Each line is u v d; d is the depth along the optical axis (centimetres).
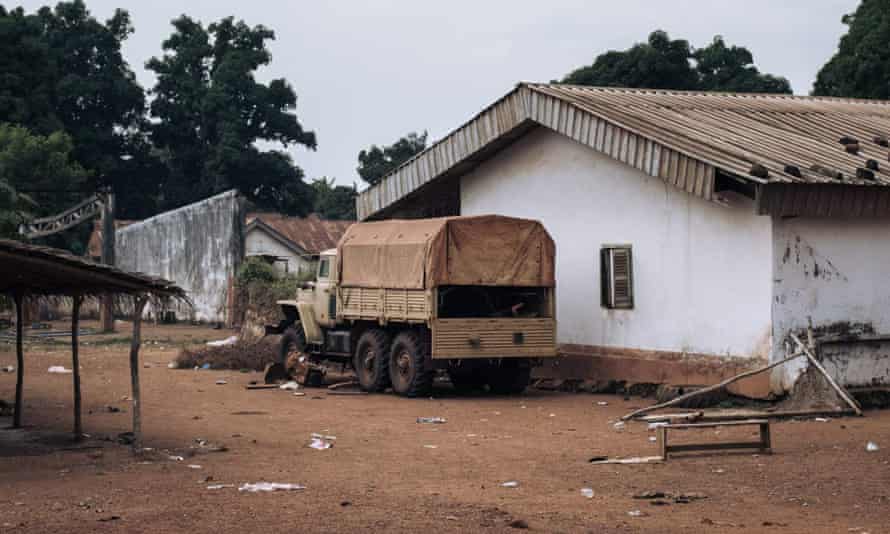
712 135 2120
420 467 1293
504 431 1634
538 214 2419
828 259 1925
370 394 2181
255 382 2391
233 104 6662
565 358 2327
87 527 946
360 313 2231
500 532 930
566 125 2225
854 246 1961
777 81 4838
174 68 6794
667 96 2581
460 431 1634
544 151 2402
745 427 1658
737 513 1018
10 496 1102
